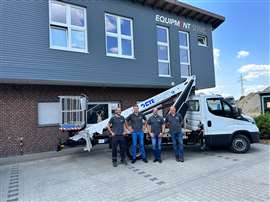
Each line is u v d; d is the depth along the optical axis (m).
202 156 9.25
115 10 11.89
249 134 9.61
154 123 8.55
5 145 10.52
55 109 11.80
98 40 11.27
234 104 9.77
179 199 4.99
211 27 16.25
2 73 8.97
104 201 5.09
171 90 9.97
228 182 5.98
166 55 14.05
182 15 14.61
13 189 6.12
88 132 8.63
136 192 5.54
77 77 10.59
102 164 8.50
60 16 10.46
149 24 13.10
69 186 6.18
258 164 7.66
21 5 9.48
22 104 10.98
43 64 9.81
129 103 14.10
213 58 16.16
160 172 7.13
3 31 9.05
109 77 11.50
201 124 9.51
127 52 12.38
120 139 8.29
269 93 21.86
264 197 4.94
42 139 11.39
